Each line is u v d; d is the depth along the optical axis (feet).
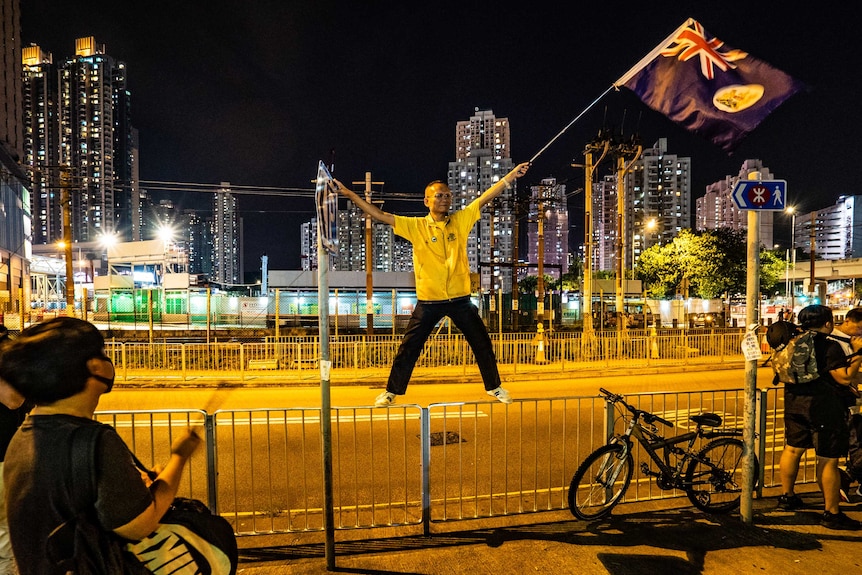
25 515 5.71
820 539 14.10
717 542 13.96
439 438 26.08
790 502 16.19
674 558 13.08
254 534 14.35
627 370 51.60
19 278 158.40
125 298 113.80
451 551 13.50
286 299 108.17
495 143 607.37
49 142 439.63
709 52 15.51
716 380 46.88
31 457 5.75
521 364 54.08
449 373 47.57
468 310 13.74
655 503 17.03
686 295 134.92
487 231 536.83
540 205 81.20
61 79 441.27
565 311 125.49
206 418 13.71
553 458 22.88
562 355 51.67
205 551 6.95
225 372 48.60
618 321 75.41
